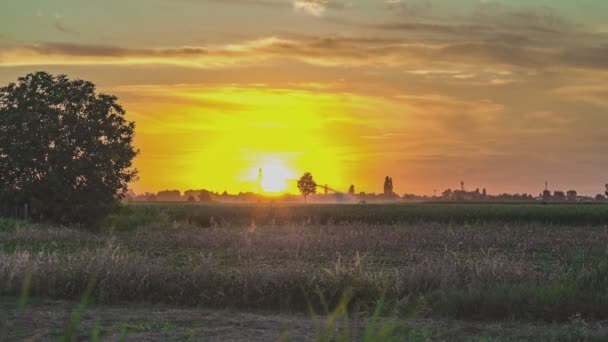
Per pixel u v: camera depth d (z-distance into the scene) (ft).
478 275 54.80
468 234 107.45
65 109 153.07
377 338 10.74
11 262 57.62
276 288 51.16
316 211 214.07
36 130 148.05
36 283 52.70
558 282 51.96
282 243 91.30
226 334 39.83
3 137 148.56
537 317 45.24
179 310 48.14
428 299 47.83
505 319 44.83
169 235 106.22
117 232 138.51
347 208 233.76
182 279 53.42
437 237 103.60
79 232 116.47
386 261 77.92
